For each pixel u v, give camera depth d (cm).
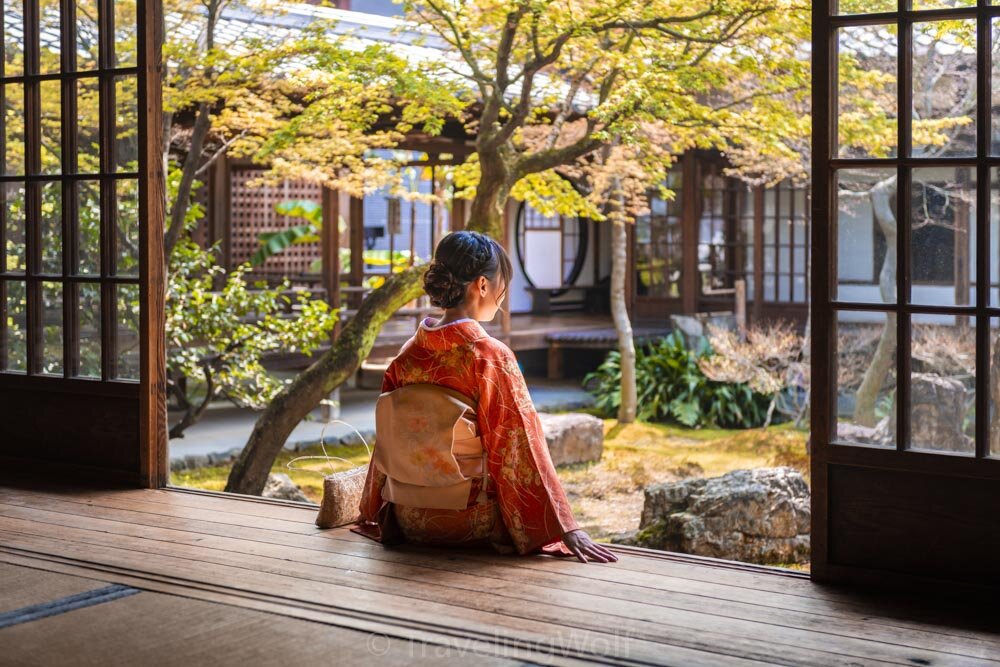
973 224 266
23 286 421
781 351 885
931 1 268
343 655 218
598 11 571
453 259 306
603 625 240
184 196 653
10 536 317
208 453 738
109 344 400
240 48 696
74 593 260
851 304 277
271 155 712
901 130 273
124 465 397
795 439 867
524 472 298
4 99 421
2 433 427
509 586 270
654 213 1262
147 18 381
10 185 422
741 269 1209
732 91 740
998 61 262
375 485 322
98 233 401
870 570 273
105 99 396
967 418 266
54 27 408
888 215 281
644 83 603
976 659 220
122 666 211
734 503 488
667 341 1082
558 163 654
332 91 624
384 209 1412
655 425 960
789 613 250
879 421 275
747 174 1170
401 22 790
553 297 1385
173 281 670
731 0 569
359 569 285
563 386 1115
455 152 936
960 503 263
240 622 239
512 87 877
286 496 634
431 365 303
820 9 277
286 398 634
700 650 224
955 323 267
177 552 300
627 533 530
